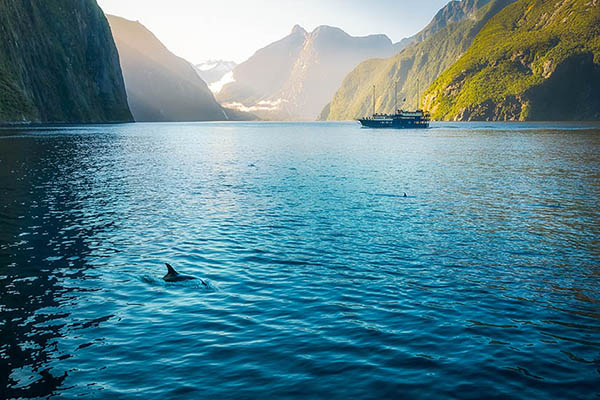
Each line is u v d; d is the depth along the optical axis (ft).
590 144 342.03
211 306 52.31
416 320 48.39
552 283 60.13
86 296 55.16
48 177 161.17
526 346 42.68
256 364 39.06
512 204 115.14
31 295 55.31
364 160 233.76
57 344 42.86
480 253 73.72
